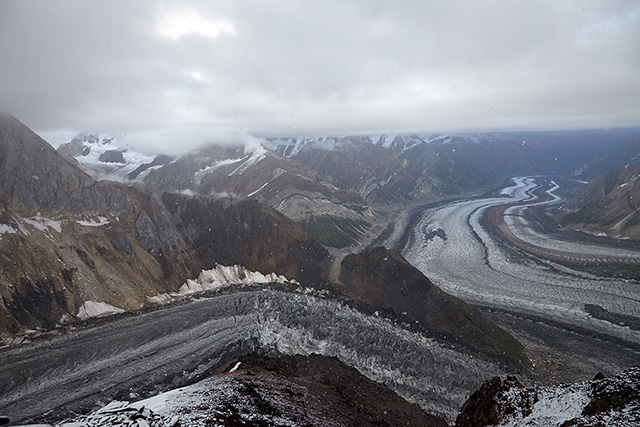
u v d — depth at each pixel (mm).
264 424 22469
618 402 18828
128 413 21688
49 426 20797
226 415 22141
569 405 21344
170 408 23047
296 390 32219
